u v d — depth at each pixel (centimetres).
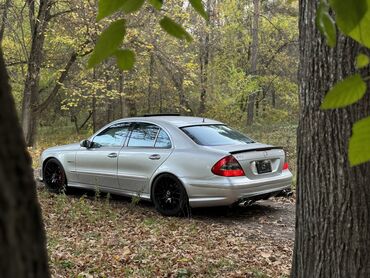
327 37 128
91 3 1575
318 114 316
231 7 2667
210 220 736
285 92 2728
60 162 907
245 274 497
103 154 835
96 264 525
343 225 313
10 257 80
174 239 629
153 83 2209
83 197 830
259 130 2148
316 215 323
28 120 1777
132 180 794
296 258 342
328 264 319
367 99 301
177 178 730
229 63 2700
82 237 639
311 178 325
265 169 730
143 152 780
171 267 518
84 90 1903
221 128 801
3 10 1752
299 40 331
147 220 721
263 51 2712
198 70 2338
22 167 86
